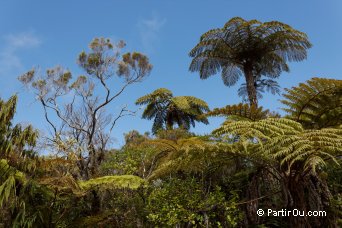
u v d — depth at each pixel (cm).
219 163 611
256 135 452
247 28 830
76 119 1012
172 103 1598
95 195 766
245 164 683
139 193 766
